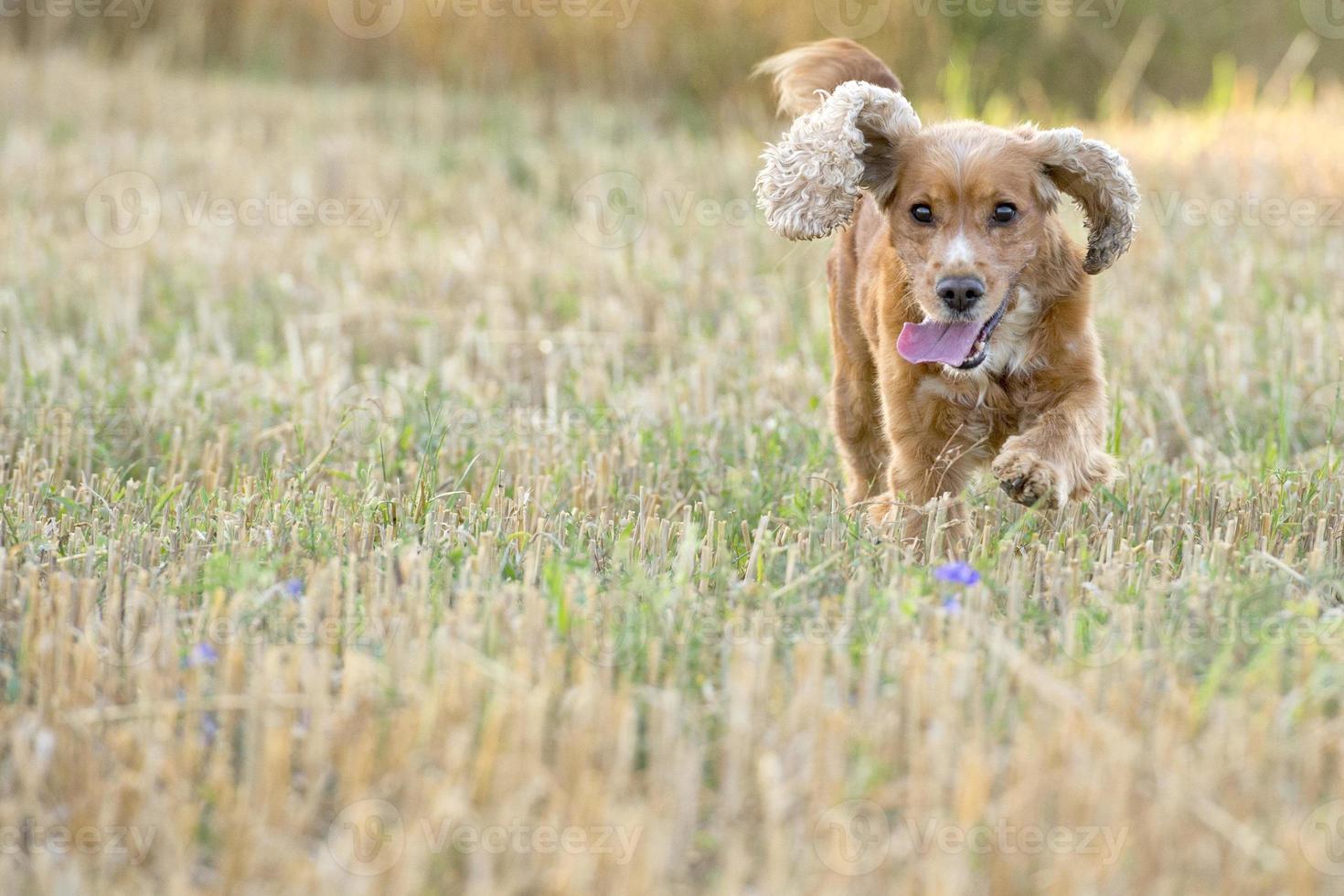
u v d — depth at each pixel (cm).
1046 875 495
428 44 2712
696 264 1594
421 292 1538
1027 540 824
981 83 2547
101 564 768
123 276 1541
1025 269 837
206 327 1386
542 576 748
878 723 564
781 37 2508
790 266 1591
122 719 594
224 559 703
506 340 1359
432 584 722
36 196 1881
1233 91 2472
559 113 2400
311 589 692
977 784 513
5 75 2539
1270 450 941
